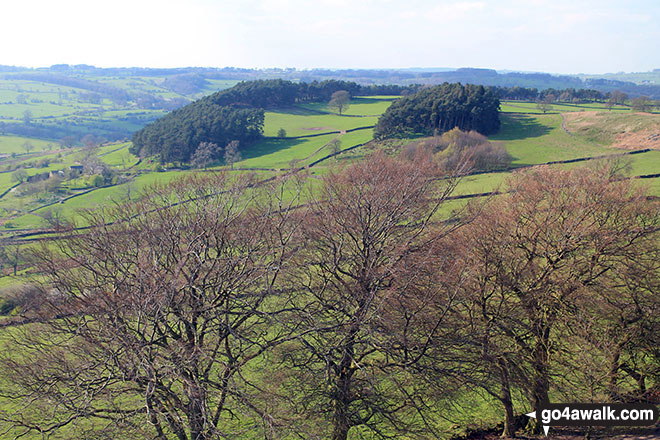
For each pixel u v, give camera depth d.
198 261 14.61
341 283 17.09
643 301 18.06
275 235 18.27
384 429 17.52
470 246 18.05
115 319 13.16
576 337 17.08
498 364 16.22
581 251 18.86
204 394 12.82
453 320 16.97
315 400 15.16
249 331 15.43
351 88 186.62
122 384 14.96
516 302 18.12
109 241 15.85
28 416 14.40
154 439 12.69
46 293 15.46
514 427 18.42
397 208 17.52
